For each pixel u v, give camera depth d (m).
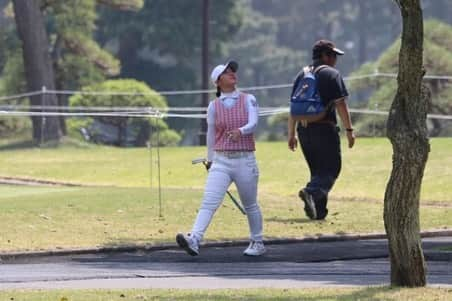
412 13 31.69
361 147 77.25
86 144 107.25
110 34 187.88
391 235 32.56
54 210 52.84
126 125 121.38
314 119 51.50
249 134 40.59
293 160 74.56
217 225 49.03
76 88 128.25
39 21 115.50
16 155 92.88
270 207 55.88
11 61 122.50
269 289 32.97
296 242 46.00
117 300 30.58
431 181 64.88
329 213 54.12
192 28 189.25
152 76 192.75
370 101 100.75
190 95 193.62
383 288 32.31
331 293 31.78
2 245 43.34
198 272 37.91
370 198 61.44
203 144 121.06
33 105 113.94
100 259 41.38
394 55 107.00
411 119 32.03
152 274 37.41
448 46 112.50
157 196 58.72
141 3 128.12
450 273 37.50
